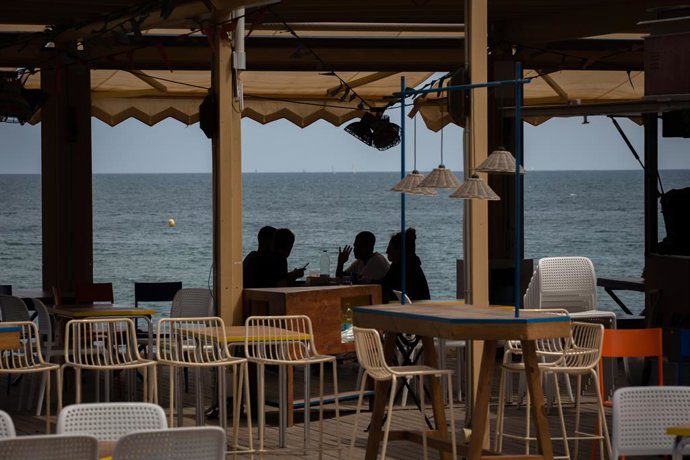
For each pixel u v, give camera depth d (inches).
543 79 706.2
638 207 3390.7
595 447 328.2
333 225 3043.8
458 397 462.0
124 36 447.5
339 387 493.4
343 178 4256.9
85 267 593.0
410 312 309.7
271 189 3811.5
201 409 368.8
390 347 327.6
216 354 375.2
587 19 523.2
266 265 521.0
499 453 303.9
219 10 432.5
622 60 649.0
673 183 4205.2
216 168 432.5
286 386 382.9
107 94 701.9
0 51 585.6
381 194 3636.8
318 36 619.5
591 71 716.0
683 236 433.7
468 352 376.8
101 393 475.8
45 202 587.2
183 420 421.4
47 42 521.3
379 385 326.3
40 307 441.1
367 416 429.4
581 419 415.5
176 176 3895.2
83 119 588.7
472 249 377.1
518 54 574.2
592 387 482.0
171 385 344.5
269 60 617.9
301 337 361.7
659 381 320.2
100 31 473.4
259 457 354.0
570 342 333.1
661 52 377.1
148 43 585.3
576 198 3506.4
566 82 721.6
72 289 590.2
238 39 434.3
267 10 437.4
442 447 312.3
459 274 547.5
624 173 4124.0
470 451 297.4
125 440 189.9
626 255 2375.7
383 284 504.1
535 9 520.1
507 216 595.5
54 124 584.7
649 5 496.7
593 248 2482.8
